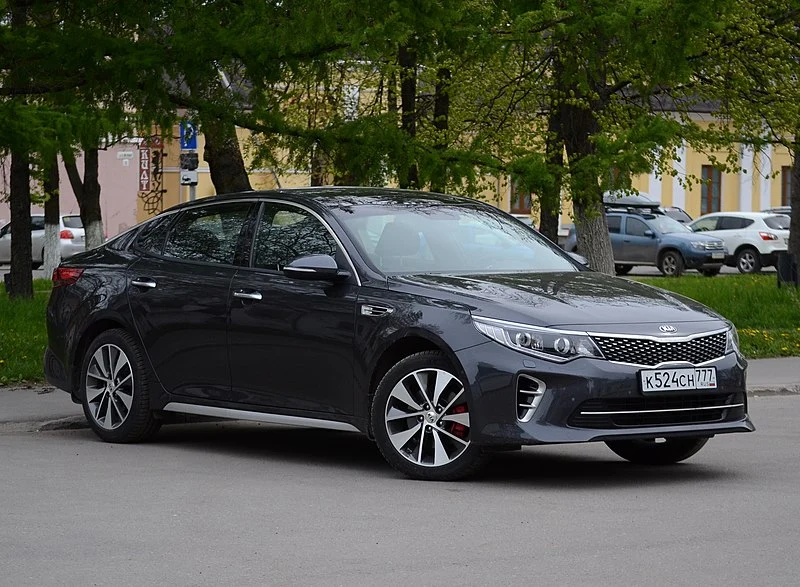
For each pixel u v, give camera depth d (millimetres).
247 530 7363
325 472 9562
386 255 9820
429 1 14055
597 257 23062
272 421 10109
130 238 11633
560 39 17922
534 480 9133
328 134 16969
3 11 14758
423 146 17219
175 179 55812
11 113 15930
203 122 15922
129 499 8383
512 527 7402
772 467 9703
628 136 18344
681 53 17219
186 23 14805
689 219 53938
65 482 9070
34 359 15758
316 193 10555
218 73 15008
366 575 6262
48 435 11773
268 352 10086
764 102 23391
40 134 15945
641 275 45344
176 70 14891
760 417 12891
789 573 6246
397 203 10461
